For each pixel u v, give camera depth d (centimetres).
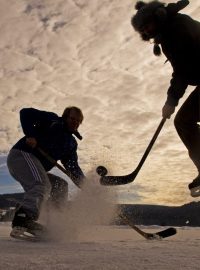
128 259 215
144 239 412
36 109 422
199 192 331
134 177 372
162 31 316
